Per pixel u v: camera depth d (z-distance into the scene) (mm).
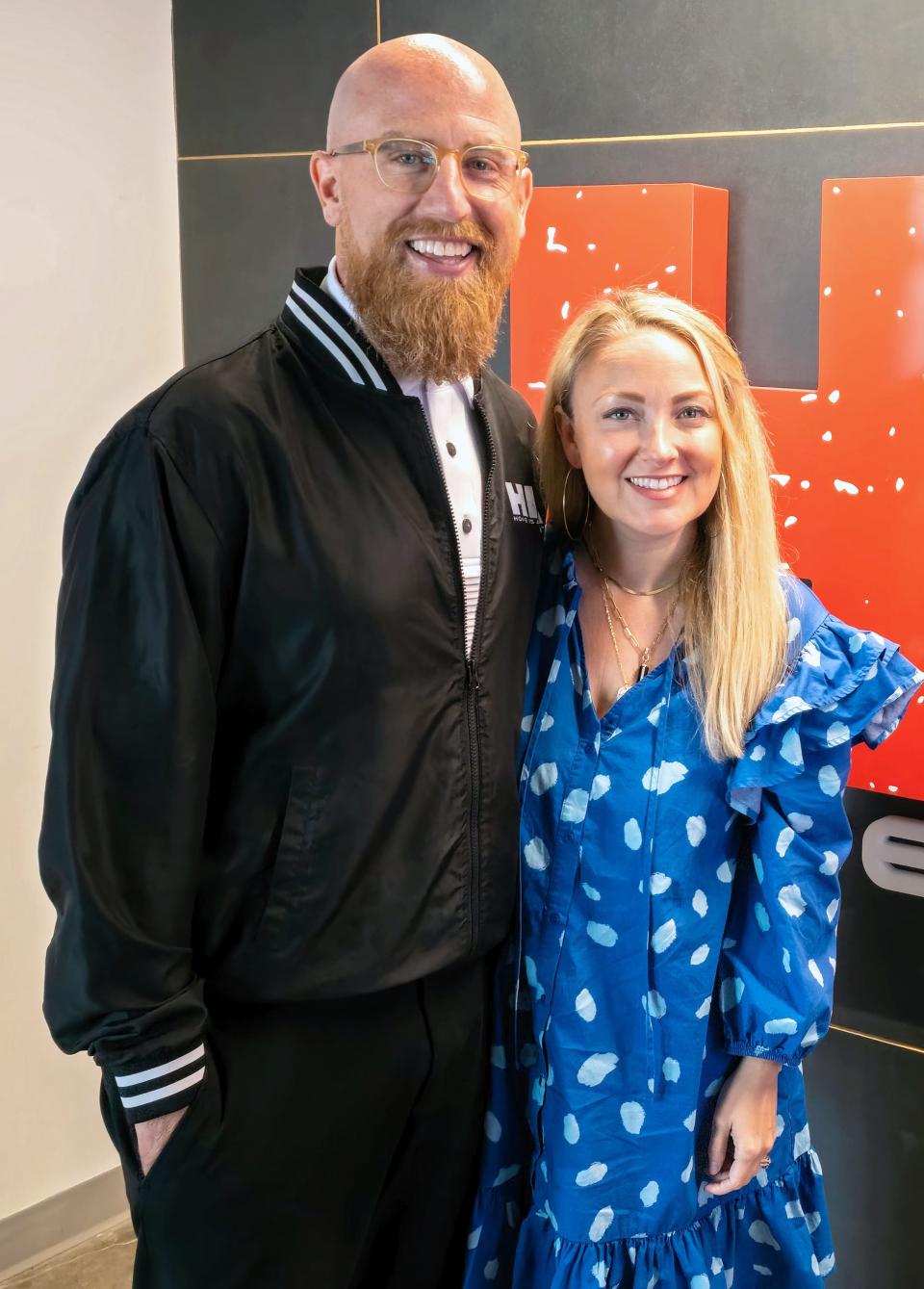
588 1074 1551
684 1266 1597
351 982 1444
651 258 1819
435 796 1465
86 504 1358
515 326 1991
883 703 1489
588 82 1936
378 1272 1667
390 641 1409
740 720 1489
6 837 2348
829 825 1543
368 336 1430
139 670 1340
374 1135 1530
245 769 1428
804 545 1843
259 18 2250
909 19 1659
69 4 2213
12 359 2227
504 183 1420
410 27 2094
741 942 1602
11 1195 2441
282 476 1369
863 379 1748
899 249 1686
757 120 1800
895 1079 1967
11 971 2389
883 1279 2045
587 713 1536
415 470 1449
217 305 2430
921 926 1898
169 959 1375
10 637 2301
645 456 1451
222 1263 1477
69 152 2252
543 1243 1632
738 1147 1589
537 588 1605
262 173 2312
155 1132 1414
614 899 1526
